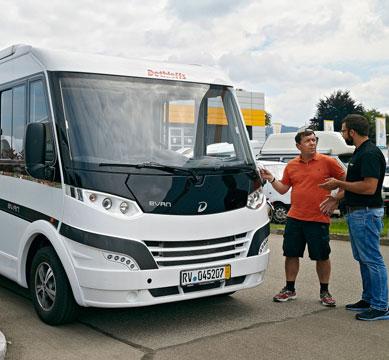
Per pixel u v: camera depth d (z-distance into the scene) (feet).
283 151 67.15
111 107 19.95
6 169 22.86
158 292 18.48
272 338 19.01
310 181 22.67
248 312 22.16
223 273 19.54
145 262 18.12
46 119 19.98
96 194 18.25
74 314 19.81
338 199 21.72
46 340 18.78
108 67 20.68
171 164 19.70
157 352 17.71
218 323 20.70
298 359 17.11
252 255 20.51
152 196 18.61
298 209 22.98
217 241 19.69
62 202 18.94
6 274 22.90
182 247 18.86
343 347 18.12
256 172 21.57
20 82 21.91
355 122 20.72
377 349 17.94
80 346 18.24
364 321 20.86
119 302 18.03
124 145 19.45
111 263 17.94
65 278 19.38
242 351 17.79
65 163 18.94
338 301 23.95
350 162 21.02
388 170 67.15
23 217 21.42
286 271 23.93
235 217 20.12
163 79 21.45
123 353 17.63
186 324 20.57
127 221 18.12
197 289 19.24
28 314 21.68
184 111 21.24
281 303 23.56
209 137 21.44
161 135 20.34
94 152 18.95
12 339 18.85
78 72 20.08
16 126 22.15
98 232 17.97
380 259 21.03
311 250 22.86
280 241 43.11
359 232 20.89
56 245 18.94
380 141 101.09
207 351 17.79
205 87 22.26
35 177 19.86
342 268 31.35
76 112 19.47
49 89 19.86
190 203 19.15
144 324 20.54
